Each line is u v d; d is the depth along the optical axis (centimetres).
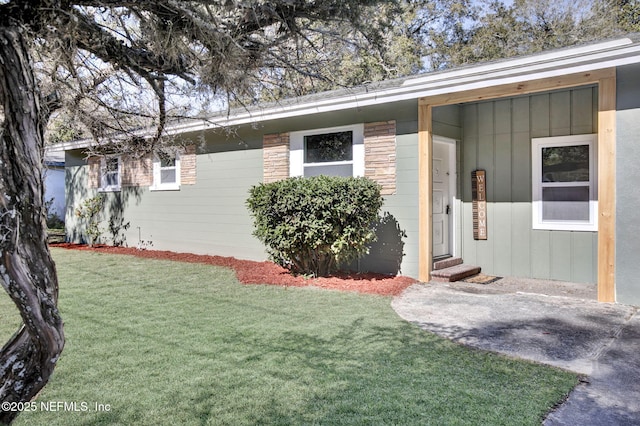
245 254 924
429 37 1925
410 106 700
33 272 153
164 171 1084
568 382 318
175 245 1058
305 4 227
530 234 753
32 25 172
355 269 769
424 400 288
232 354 373
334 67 306
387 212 729
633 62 494
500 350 386
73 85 321
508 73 571
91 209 1215
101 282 696
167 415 270
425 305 546
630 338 418
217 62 249
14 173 146
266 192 686
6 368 164
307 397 293
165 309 525
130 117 400
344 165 780
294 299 577
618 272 546
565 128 716
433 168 784
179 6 208
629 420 266
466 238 820
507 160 775
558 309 523
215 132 948
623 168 538
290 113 778
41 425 259
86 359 361
